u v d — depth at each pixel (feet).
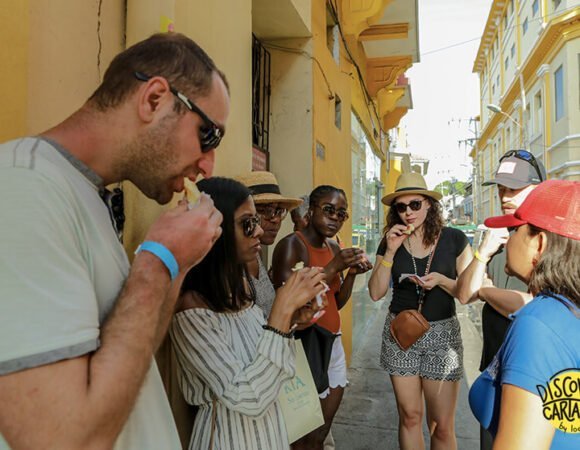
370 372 16.26
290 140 12.73
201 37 6.38
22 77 3.78
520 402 3.31
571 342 3.33
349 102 19.10
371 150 29.55
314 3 13.01
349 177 18.92
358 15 17.76
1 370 1.91
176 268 2.66
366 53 27.35
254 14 11.16
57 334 2.01
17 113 3.76
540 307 3.60
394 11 22.11
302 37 12.74
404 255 8.87
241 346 4.52
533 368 3.32
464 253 8.73
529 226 4.10
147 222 4.96
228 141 7.45
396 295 8.88
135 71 2.75
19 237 2.05
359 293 21.52
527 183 7.65
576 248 3.64
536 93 65.41
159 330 2.91
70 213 2.37
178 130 2.84
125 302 2.45
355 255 7.50
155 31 5.02
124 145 2.77
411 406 8.26
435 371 8.08
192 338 4.20
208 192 4.72
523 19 73.92
